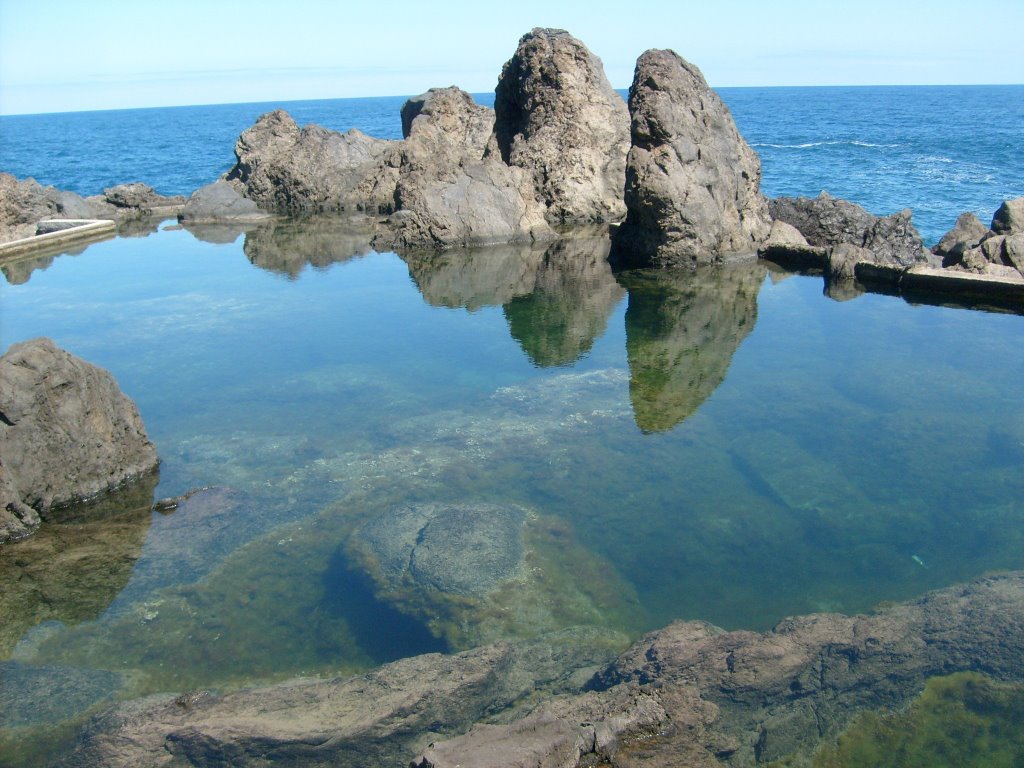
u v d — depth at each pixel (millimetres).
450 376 12609
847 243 19266
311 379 12602
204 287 18641
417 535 7961
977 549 7957
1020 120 90938
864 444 10117
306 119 143625
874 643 6367
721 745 5375
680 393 11766
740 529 8344
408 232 22625
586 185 25578
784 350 13562
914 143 61281
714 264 19484
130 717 5582
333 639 6707
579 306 16406
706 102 19641
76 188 44281
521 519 8391
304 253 22406
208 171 51969
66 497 8797
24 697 6004
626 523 8422
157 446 10312
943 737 5629
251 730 5387
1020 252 17250
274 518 8531
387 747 5465
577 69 25594
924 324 14797
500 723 5621
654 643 6277
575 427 10672
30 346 8734
